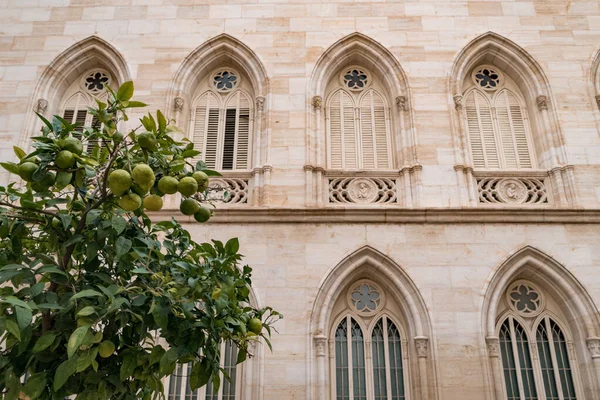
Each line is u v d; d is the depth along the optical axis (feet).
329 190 45.09
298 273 40.57
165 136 17.31
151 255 18.74
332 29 50.88
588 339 38.86
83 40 50.57
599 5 51.72
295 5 51.85
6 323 12.85
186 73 49.65
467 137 47.96
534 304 41.70
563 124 46.68
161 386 16.71
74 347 12.67
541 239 41.68
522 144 48.34
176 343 16.48
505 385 38.99
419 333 39.06
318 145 46.39
